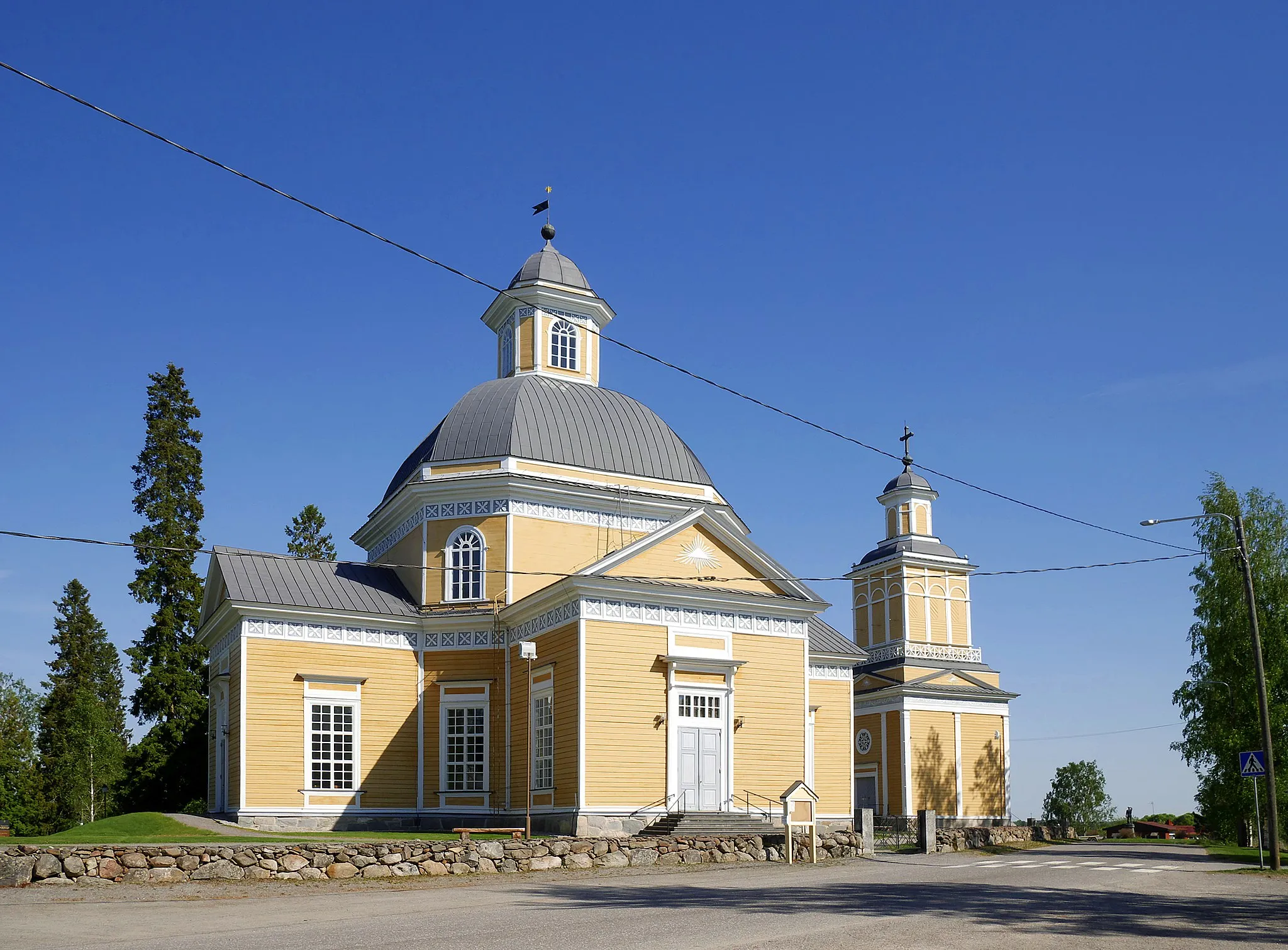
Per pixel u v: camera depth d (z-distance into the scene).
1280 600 44.81
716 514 42.25
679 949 14.77
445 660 40.78
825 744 48.28
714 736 35.78
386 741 39.81
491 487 41.25
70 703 72.62
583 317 49.44
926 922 17.80
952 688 64.19
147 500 55.94
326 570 42.00
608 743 34.06
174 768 52.31
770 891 23.03
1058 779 85.06
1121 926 17.62
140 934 16.80
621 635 34.97
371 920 18.16
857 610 70.06
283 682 38.47
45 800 70.00
